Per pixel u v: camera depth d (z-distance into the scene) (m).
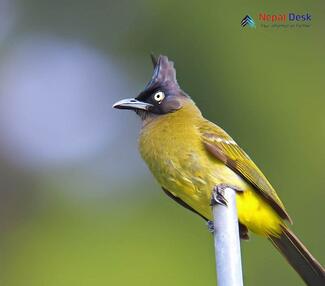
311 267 9.71
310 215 13.82
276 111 14.08
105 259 14.10
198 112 10.33
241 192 9.73
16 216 14.78
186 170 9.75
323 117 14.06
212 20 14.47
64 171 15.03
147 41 15.23
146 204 14.52
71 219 14.57
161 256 13.95
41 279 14.13
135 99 10.42
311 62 14.14
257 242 13.47
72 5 15.89
